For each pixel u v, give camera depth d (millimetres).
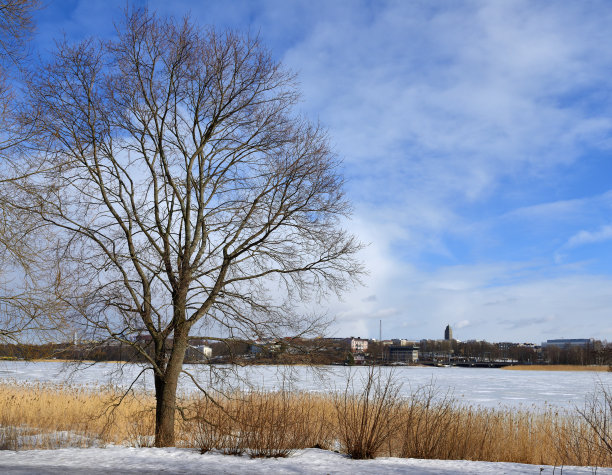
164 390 13477
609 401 12039
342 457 10203
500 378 93000
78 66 13523
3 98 12906
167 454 10289
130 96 14008
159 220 14000
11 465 8930
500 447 12930
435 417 11977
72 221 13391
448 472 8281
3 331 12328
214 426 11547
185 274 13820
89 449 10953
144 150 14312
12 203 12711
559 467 8906
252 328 13570
